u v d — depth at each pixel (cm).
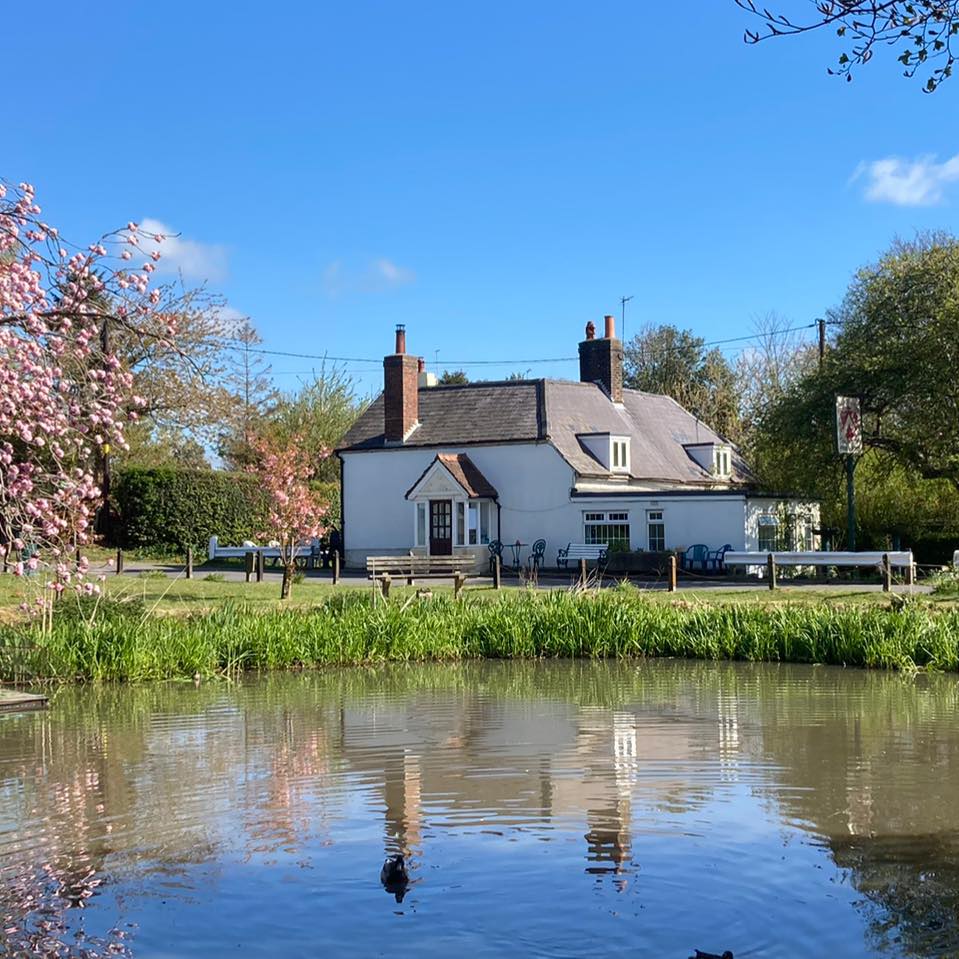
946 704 1465
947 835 868
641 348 6669
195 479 4275
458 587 2569
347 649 1944
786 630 1953
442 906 731
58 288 1230
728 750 1178
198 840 875
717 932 687
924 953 654
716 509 3575
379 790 1021
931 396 3181
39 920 716
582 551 3794
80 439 1340
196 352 3875
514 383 4212
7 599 2202
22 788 1038
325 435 5494
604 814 934
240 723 1370
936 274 3241
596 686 1662
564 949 664
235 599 2469
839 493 3638
